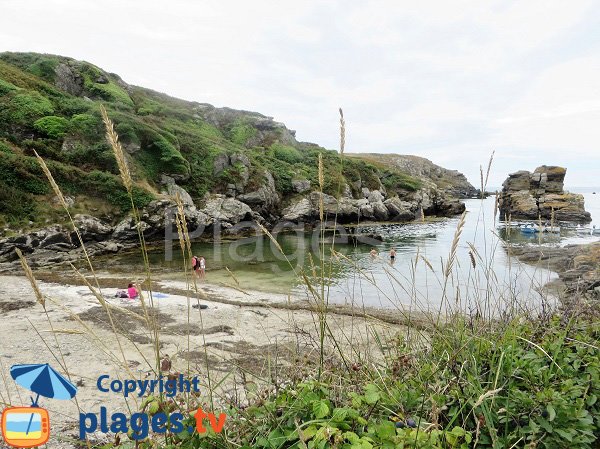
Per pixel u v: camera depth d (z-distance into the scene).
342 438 1.96
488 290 3.87
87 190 33.41
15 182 29.81
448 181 153.00
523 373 2.72
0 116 36.19
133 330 10.62
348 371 2.93
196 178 47.22
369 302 15.35
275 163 62.78
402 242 41.03
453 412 2.38
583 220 62.53
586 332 3.65
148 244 34.78
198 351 8.19
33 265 24.66
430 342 3.27
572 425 2.37
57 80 51.53
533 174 75.62
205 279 21.56
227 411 2.51
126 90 66.06
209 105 80.81
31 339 9.66
